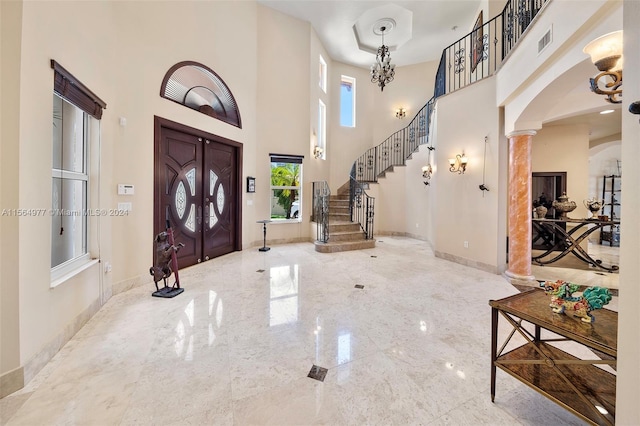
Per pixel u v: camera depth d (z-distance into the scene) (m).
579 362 1.29
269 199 6.54
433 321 2.70
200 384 1.78
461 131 4.93
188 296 3.31
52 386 1.76
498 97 4.19
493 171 4.40
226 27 5.23
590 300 1.41
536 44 3.01
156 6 3.82
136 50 3.52
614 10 2.11
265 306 3.03
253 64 6.02
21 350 1.75
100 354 2.11
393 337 2.39
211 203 5.13
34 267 1.90
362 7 6.32
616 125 5.34
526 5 3.88
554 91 3.10
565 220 4.64
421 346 2.25
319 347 2.22
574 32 2.40
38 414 1.54
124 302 3.11
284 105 6.64
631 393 0.98
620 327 1.02
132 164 3.49
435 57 8.44
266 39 6.29
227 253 5.63
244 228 5.98
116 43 3.24
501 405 1.62
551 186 5.41
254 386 1.76
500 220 4.36
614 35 1.72
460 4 6.08
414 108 8.91
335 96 8.68
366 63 8.80
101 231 2.99
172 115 4.10
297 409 1.58
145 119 3.67
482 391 1.74
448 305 3.10
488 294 3.45
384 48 6.13
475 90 4.67
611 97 1.93
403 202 8.20
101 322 2.63
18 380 1.72
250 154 6.05
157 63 3.84
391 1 6.06
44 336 1.98
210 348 2.20
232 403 1.62
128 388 1.74
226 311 2.89
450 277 4.15
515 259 4.03
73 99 2.42
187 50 4.36
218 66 5.05
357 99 9.05
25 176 1.84
